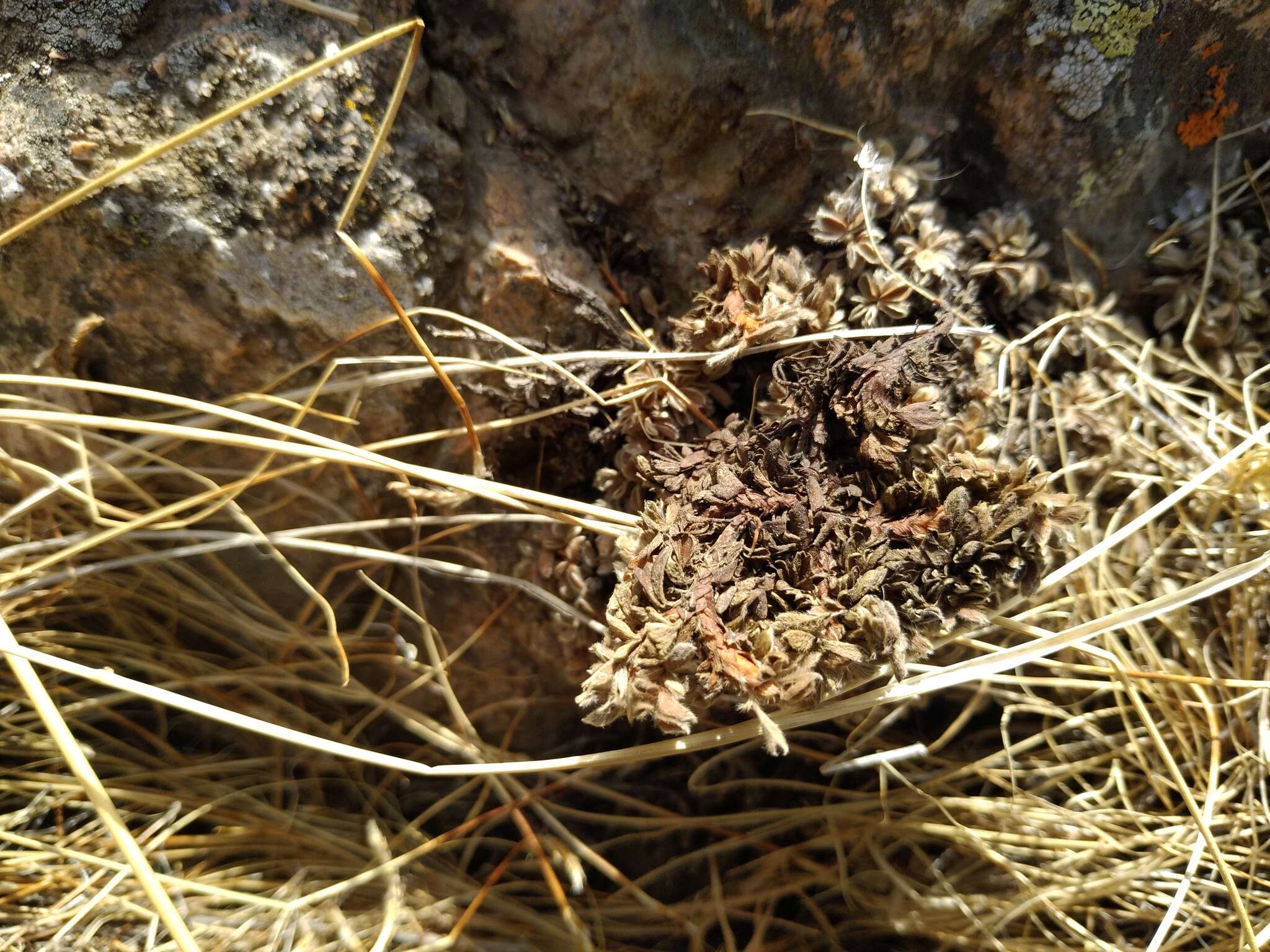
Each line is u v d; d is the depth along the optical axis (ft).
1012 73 0.61
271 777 0.69
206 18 0.54
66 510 0.62
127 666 0.68
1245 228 0.66
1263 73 0.62
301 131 0.55
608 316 0.62
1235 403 0.66
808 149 0.61
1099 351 0.65
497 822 0.71
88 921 0.59
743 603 0.48
